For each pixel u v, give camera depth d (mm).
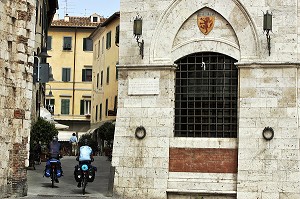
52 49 83438
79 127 83438
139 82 22516
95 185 26375
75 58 83438
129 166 22344
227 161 21578
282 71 21125
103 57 68562
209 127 22031
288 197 20672
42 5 43344
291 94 20984
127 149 22422
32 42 23094
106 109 65938
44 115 46125
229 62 22000
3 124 21562
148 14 22641
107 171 33812
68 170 33906
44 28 47188
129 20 22844
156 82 22344
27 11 22672
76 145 60156
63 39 83500
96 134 68000
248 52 21547
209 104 22094
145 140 22266
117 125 22609
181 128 22312
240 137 21266
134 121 22453
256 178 21000
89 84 83562
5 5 21578
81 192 23906
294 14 21188
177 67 22438
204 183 21578
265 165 20969
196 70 22281
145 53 22547
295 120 20875
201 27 22172
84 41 83688
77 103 83500
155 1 22578
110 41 64625
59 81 83438
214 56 22125
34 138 35000
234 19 21766
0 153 21375
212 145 21750
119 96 22703
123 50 22797
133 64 22594
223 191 21328
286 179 20750
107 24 65688
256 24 21469
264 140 21047
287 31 21188
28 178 28266
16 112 22297
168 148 22062
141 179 22156
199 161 21828
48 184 26297
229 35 21891
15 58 22281
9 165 22031
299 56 21109
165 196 21812
